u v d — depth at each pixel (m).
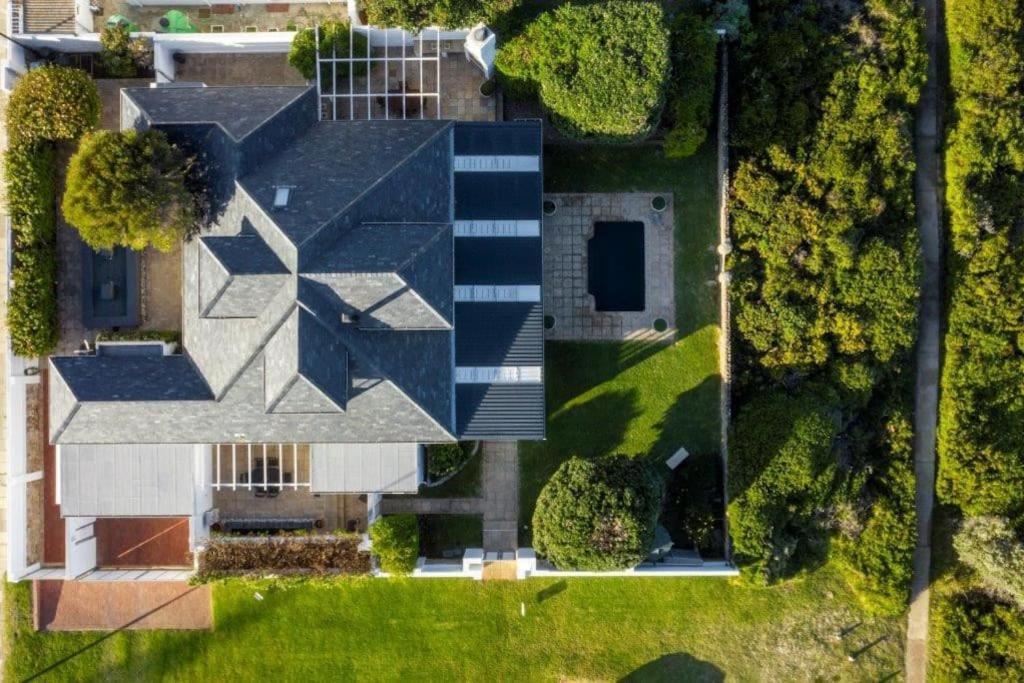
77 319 39.31
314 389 31.81
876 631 41.00
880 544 39.59
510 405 35.94
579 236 40.84
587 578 40.88
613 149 40.81
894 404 40.41
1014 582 38.44
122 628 40.72
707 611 40.84
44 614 40.66
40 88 35.97
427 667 40.81
